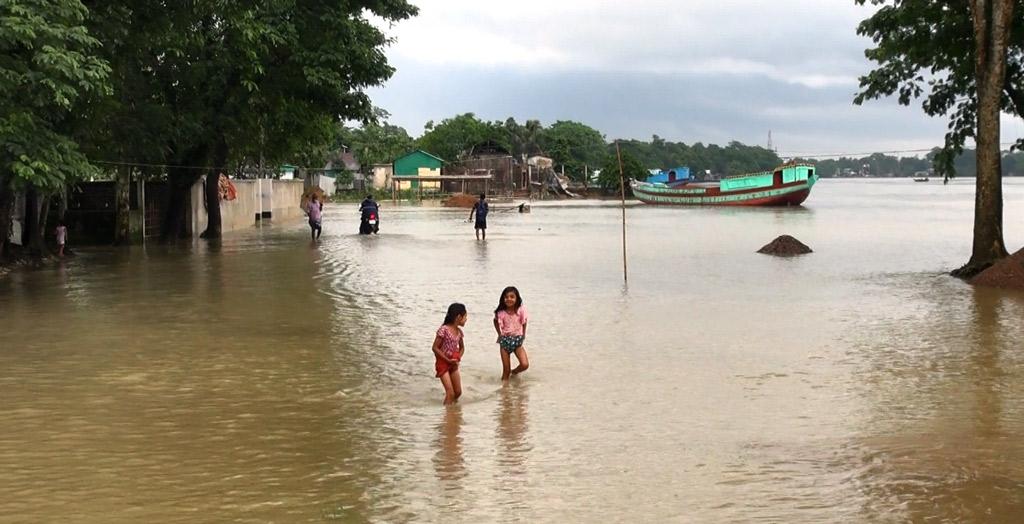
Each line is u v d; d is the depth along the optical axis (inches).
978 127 835.4
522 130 5231.3
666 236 1469.0
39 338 514.3
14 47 644.7
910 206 3117.6
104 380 407.8
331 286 760.3
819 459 291.6
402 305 647.1
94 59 669.9
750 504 251.6
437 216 2285.9
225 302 661.9
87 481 271.3
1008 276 762.8
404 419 343.6
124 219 1222.3
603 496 258.5
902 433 321.4
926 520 239.1
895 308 636.7
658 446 306.7
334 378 413.7
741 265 957.2
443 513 245.4
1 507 249.1
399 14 1272.1
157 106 1098.1
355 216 2374.5
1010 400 368.2
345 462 290.7
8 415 347.3
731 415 347.3
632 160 4626.0
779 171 3147.1
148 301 667.4
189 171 1268.5
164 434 321.7
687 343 500.7
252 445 309.1
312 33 1192.8
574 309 630.5
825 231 1627.7
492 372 427.8
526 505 251.4
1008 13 804.0
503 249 1178.6
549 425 334.0
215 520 240.1
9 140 674.2
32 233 975.0
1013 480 270.2
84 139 952.3
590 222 1989.4
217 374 420.8
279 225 1868.8
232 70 1166.3
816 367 435.8
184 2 890.1
